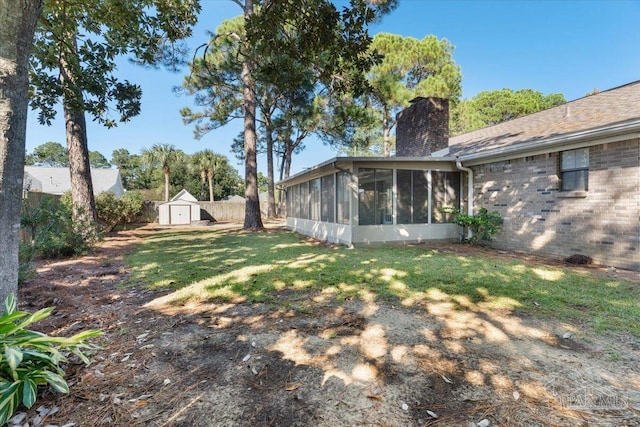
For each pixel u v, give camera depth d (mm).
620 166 5668
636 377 2176
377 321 3260
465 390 2059
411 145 11938
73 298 4160
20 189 2408
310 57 4477
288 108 19062
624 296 3936
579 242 6309
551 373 2234
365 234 8773
